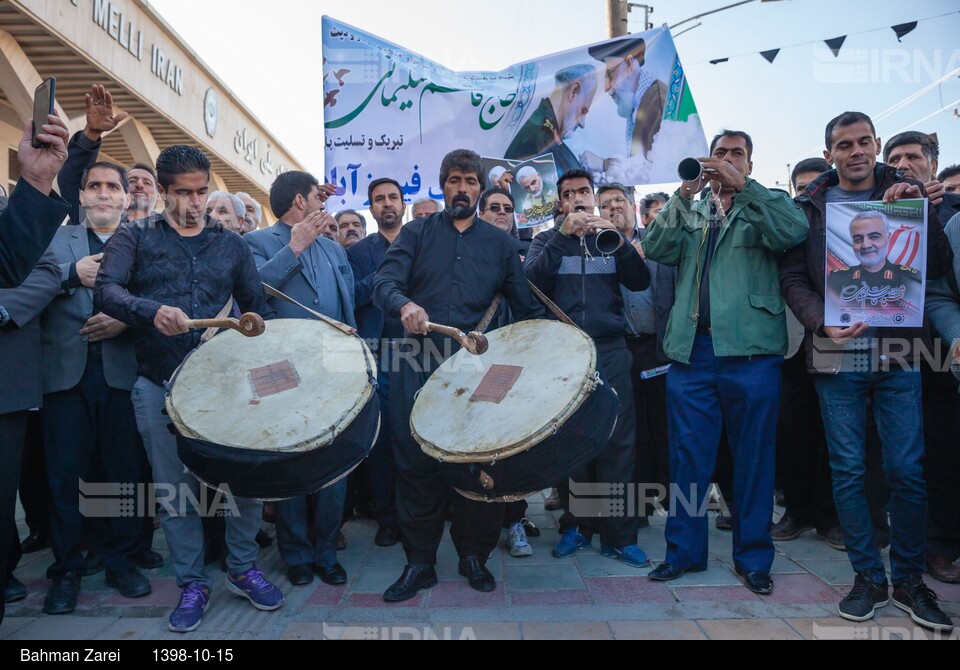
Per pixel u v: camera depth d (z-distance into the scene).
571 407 2.29
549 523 4.22
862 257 2.61
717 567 3.19
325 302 3.40
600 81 4.88
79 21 7.13
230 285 2.87
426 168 4.87
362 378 2.49
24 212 1.97
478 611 2.70
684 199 3.08
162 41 9.09
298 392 2.44
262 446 2.19
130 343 3.02
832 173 2.96
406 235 3.06
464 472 2.31
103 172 3.17
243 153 12.72
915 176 3.55
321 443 2.22
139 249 2.75
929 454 3.07
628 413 3.34
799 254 2.95
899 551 2.64
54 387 2.87
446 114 4.89
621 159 4.84
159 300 2.73
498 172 4.63
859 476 2.70
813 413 3.62
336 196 4.90
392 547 3.70
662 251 3.13
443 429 2.46
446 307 2.96
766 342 2.92
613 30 9.14
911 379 2.68
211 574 3.27
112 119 3.05
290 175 3.54
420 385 2.96
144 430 2.71
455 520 3.04
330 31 4.92
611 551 3.39
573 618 2.61
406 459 2.92
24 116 7.28
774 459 2.98
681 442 3.08
